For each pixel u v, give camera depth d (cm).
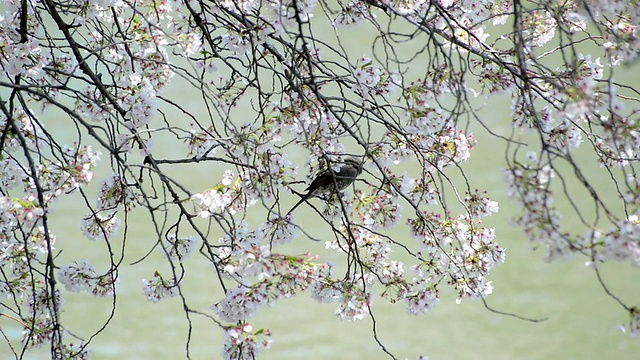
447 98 3362
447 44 1088
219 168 3534
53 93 1145
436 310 2852
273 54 1031
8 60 1026
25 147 852
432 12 1076
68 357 984
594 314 2817
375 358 2575
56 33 2377
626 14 973
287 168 970
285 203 3184
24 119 1105
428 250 1057
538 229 717
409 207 2969
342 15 969
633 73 3919
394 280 1034
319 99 902
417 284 1050
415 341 2667
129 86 977
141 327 2644
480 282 1062
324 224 3128
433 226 1042
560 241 718
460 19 1107
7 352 2358
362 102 979
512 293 2928
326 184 1004
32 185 1028
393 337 2692
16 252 1083
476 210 1065
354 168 1031
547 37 1124
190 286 2844
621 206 3309
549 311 2819
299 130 985
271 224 976
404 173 1039
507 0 1117
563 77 948
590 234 723
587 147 3584
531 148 3666
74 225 3116
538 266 3069
